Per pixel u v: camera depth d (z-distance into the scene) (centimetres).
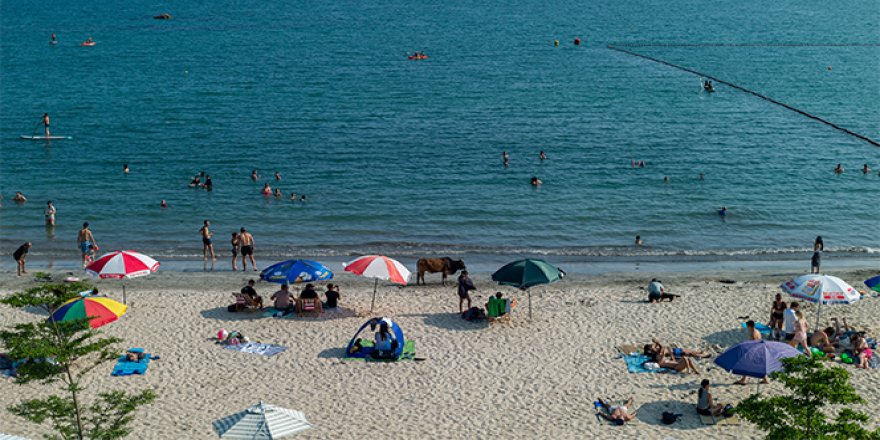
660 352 2867
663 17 18475
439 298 3497
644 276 4034
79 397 2534
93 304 2725
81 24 16812
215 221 4938
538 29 15938
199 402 2542
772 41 14662
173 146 6781
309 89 9331
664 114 8150
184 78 10131
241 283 3784
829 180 5941
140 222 4919
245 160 6341
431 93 9094
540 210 5191
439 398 2592
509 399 2589
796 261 4403
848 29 16512
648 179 5888
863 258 4459
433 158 6394
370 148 6700
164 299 3412
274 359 2844
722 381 2702
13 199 5316
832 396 1978
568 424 2438
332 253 4428
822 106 8744
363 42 13750
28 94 9094
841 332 3033
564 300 3481
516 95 9025
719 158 6494
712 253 4519
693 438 2359
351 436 2359
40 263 4172
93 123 7631
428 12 19112
